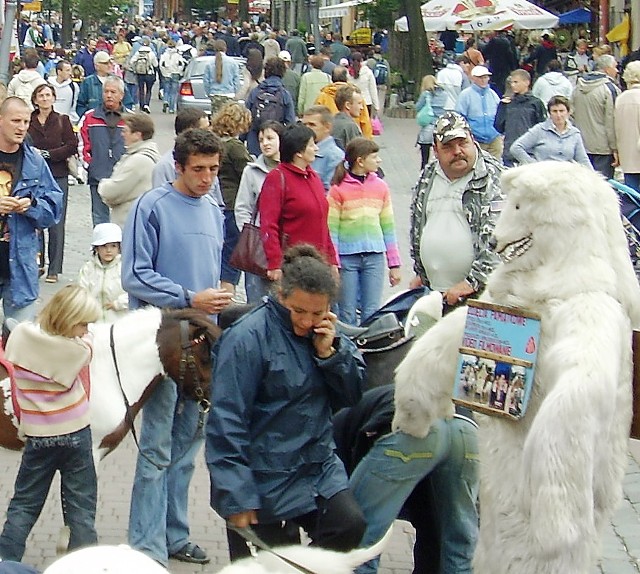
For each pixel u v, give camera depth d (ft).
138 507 26.73
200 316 26.61
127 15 282.77
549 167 20.90
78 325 25.20
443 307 26.37
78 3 233.96
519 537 20.27
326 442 21.26
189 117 38.73
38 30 181.16
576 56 137.69
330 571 16.51
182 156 27.20
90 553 11.71
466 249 27.20
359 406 23.77
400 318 26.78
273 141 42.22
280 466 20.81
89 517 25.82
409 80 135.54
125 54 163.53
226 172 45.27
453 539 24.09
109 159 56.39
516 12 131.85
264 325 20.65
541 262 20.75
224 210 45.06
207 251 27.61
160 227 27.09
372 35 188.03
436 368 21.86
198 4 309.01
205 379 26.45
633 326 20.94
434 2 135.74
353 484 23.00
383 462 22.77
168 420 26.94
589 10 161.68
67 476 25.73
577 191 20.49
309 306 20.35
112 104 57.11
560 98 61.77
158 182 35.70
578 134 62.18
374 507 22.84
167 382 26.71
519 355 20.52
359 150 42.09
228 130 45.62
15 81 78.64
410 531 30.48
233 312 25.88
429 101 87.56
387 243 42.91
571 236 20.45
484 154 27.78
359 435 23.77
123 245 27.32
